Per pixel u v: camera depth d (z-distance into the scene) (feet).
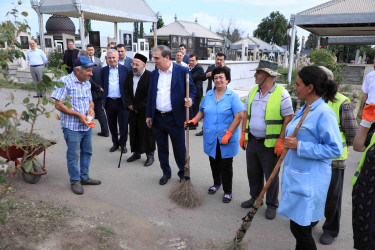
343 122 8.62
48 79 7.18
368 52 113.80
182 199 11.93
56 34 86.33
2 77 7.45
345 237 10.02
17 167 8.07
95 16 48.65
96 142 20.22
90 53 25.76
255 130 10.50
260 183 11.54
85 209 11.25
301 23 35.35
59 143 19.42
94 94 20.45
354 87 46.11
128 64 23.12
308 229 7.45
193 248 9.23
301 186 7.20
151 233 9.95
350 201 12.55
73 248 8.74
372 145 6.68
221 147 11.59
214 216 11.21
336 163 8.91
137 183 13.94
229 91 11.53
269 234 10.12
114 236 9.52
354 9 32.55
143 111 15.26
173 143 13.47
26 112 7.29
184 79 12.78
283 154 7.52
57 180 13.78
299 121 7.13
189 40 56.54
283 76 44.93
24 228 9.39
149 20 49.16
